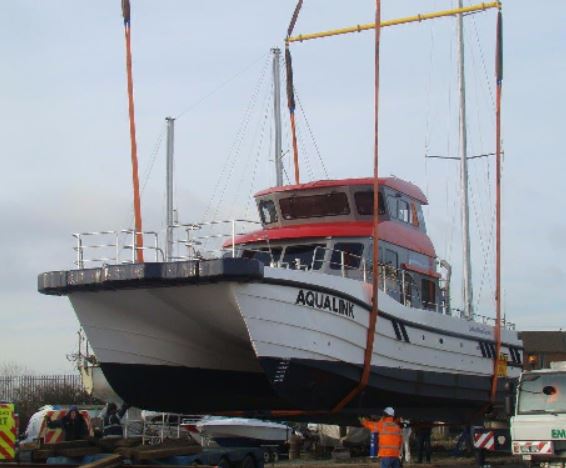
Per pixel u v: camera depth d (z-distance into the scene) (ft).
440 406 72.18
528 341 213.46
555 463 51.80
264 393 63.05
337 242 64.54
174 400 61.11
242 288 51.83
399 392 63.67
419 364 66.03
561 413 52.08
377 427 55.83
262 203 71.05
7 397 120.47
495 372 77.36
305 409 58.65
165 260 57.26
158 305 55.42
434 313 68.54
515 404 53.88
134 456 47.93
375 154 60.29
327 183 68.13
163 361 58.90
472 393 73.92
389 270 66.54
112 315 57.41
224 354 59.82
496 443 64.23
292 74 80.38
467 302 93.76
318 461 76.84
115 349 58.34
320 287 56.34
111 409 64.95
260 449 55.93
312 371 55.93
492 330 78.13
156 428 65.82
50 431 57.21
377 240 60.18
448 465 69.56
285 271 53.98
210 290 52.70
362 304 59.82
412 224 73.31
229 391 62.44
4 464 47.06
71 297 57.36
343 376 58.03
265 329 53.06
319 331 56.13
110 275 53.83
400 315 63.87
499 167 73.10
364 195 67.77
